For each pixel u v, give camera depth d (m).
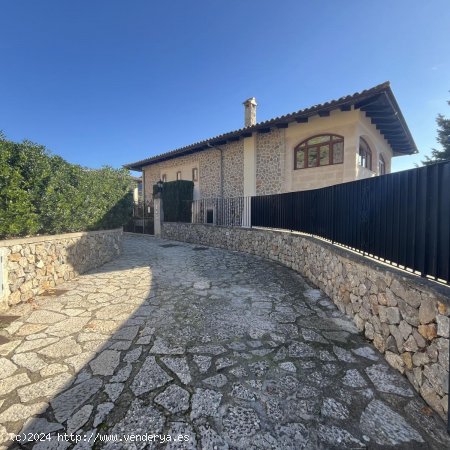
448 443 1.61
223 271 6.06
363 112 8.16
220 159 12.16
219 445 1.60
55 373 2.27
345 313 3.56
